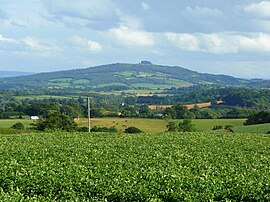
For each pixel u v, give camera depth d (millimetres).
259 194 17641
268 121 94562
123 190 17766
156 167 24375
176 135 52562
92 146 37531
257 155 32812
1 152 31594
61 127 87750
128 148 36062
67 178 19797
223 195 17562
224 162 27859
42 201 16172
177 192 17422
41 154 30500
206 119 111688
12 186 19125
